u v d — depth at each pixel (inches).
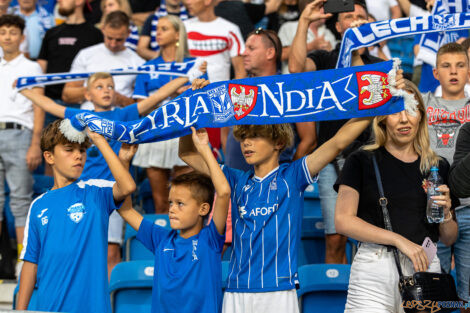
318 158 161.6
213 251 163.8
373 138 186.2
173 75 260.8
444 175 163.3
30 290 167.3
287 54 312.8
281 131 166.7
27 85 253.6
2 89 284.0
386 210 159.6
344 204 162.1
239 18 325.4
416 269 152.3
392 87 154.3
